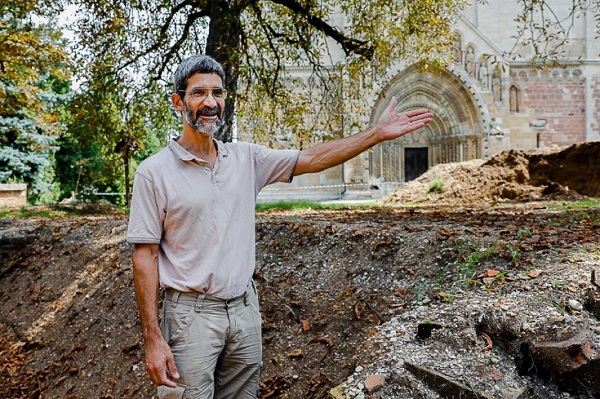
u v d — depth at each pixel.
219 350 2.95
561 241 5.34
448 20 13.17
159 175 2.87
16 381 6.64
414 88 28.11
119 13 12.17
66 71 16.61
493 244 5.20
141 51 13.94
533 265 4.62
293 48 15.05
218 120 2.89
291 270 6.08
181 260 2.88
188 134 2.94
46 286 8.25
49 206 15.20
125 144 17.39
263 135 14.88
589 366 3.32
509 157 17.33
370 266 5.55
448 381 3.26
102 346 6.34
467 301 4.09
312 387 4.52
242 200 3.02
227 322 2.94
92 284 7.65
